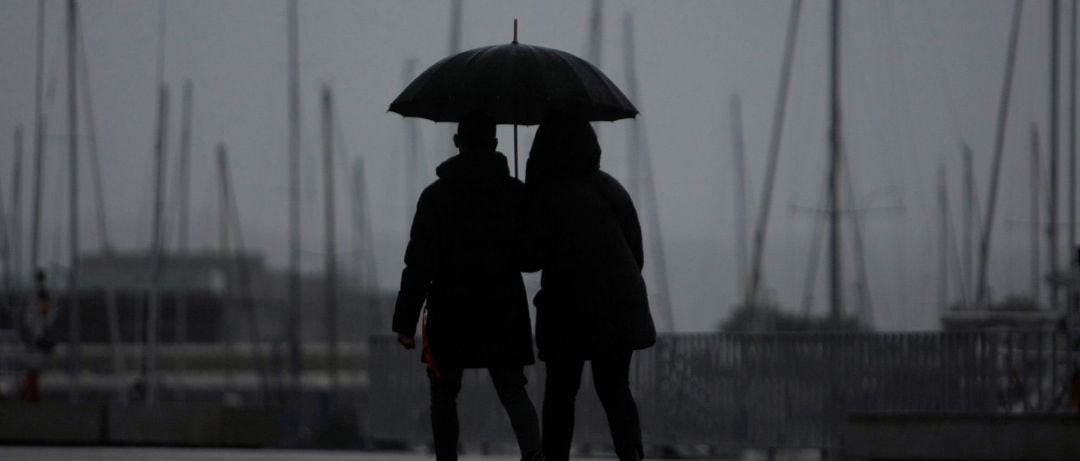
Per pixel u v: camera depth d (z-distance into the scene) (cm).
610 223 2283
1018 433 3806
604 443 4597
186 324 19188
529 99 2552
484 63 2348
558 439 2350
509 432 4709
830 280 9012
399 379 4872
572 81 2341
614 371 2325
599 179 2312
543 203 2286
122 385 12431
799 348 4359
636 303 2275
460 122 2356
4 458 3928
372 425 4903
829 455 4306
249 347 17400
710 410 4456
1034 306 10012
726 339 4453
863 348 4300
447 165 2333
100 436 5394
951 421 3881
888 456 3953
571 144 2309
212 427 5403
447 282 2330
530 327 2372
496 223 2320
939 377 4234
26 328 6438
